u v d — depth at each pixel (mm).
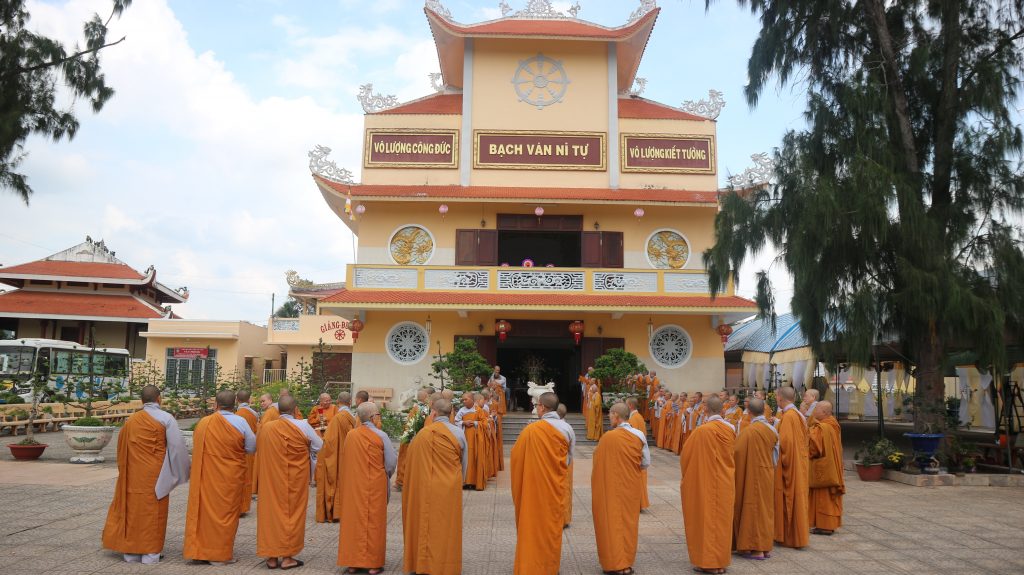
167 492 7328
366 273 21812
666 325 22938
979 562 7508
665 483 12922
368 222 23062
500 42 24328
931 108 14758
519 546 6645
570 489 9195
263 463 7145
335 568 7246
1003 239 13055
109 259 39344
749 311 21328
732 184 15281
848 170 13211
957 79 14094
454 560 6613
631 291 22125
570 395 27422
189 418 24594
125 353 31156
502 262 29156
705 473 7133
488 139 23719
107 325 37812
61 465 13555
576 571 7191
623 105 25734
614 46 24359
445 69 26391
